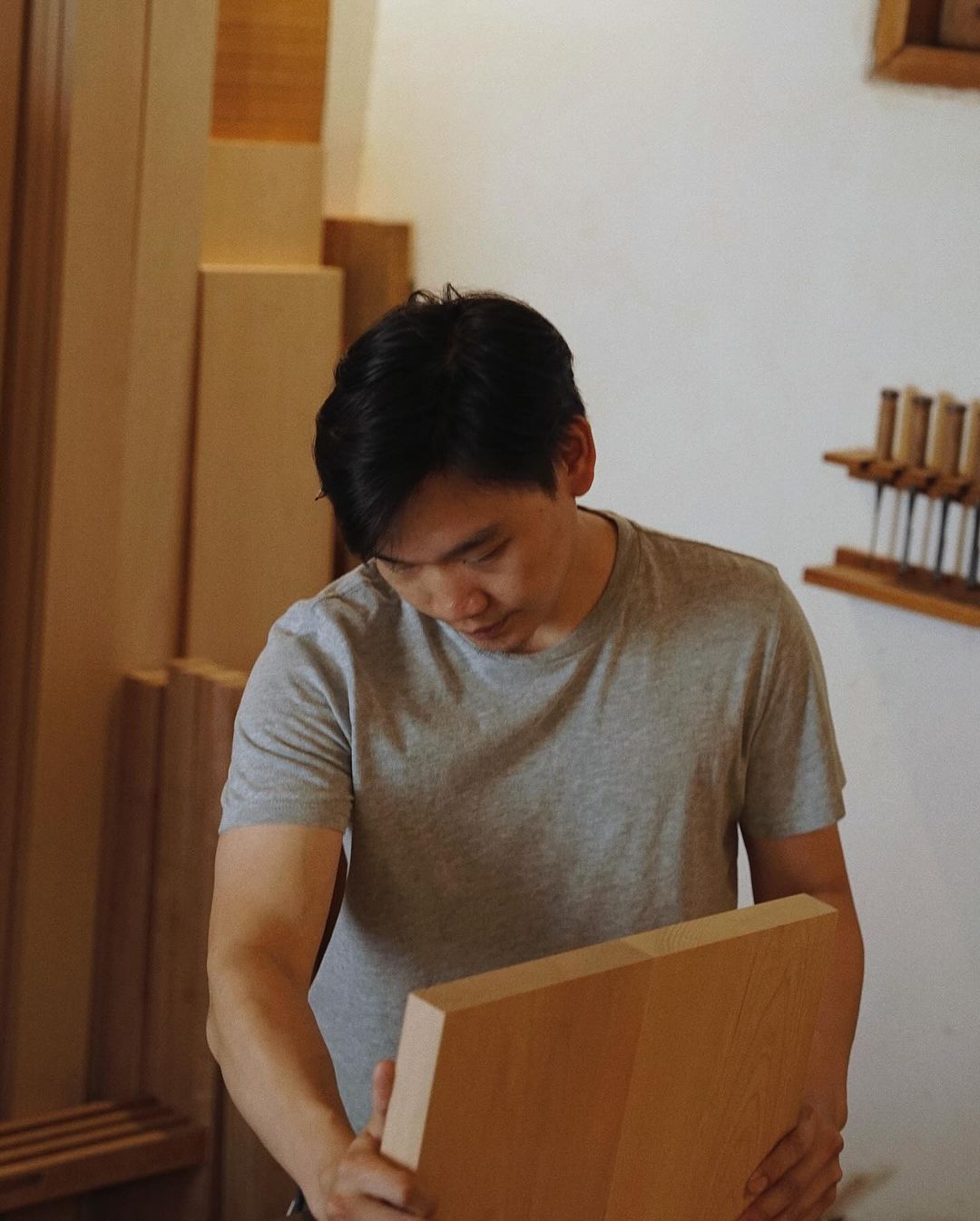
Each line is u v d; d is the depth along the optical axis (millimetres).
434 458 1029
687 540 1372
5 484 2457
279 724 1239
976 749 2160
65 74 2332
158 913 2525
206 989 2467
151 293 2496
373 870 1280
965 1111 2225
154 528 2578
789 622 1343
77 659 2512
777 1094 1104
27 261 2389
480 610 1117
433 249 2949
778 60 2324
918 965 2275
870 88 2205
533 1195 934
